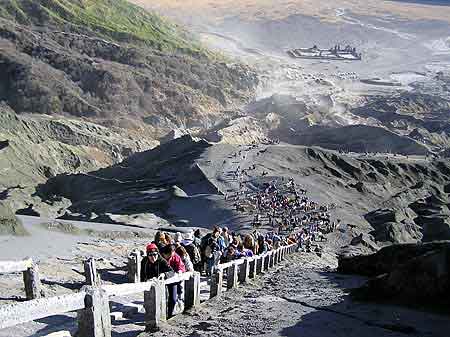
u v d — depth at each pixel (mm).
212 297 14750
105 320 7461
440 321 12891
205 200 84438
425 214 101625
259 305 14078
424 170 137125
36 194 105312
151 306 9922
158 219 73000
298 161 115312
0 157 125875
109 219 67062
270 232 69312
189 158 109000
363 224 85188
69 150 151625
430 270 14852
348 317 13039
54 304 6348
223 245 18719
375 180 121188
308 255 48000
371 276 24703
